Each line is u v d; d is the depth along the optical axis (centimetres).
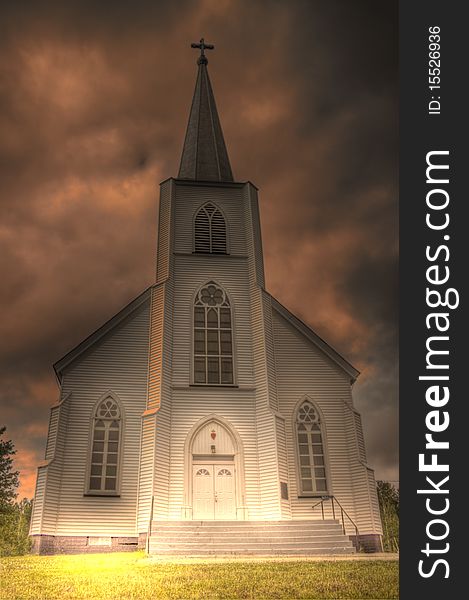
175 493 2467
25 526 5712
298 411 2802
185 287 2941
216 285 2977
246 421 2670
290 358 2906
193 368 2742
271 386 2730
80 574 1555
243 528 2208
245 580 1451
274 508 2469
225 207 3225
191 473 2522
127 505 2484
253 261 3044
